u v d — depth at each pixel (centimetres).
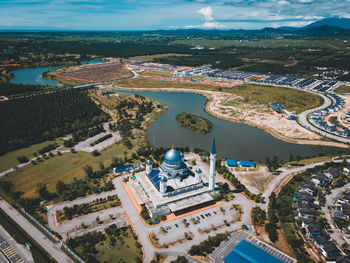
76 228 14075
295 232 13638
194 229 14025
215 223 14462
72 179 18912
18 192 17125
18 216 15175
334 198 16362
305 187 16938
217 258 12175
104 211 15450
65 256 12394
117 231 13762
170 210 15275
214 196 16562
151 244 13062
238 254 11788
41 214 15238
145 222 14562
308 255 12212
